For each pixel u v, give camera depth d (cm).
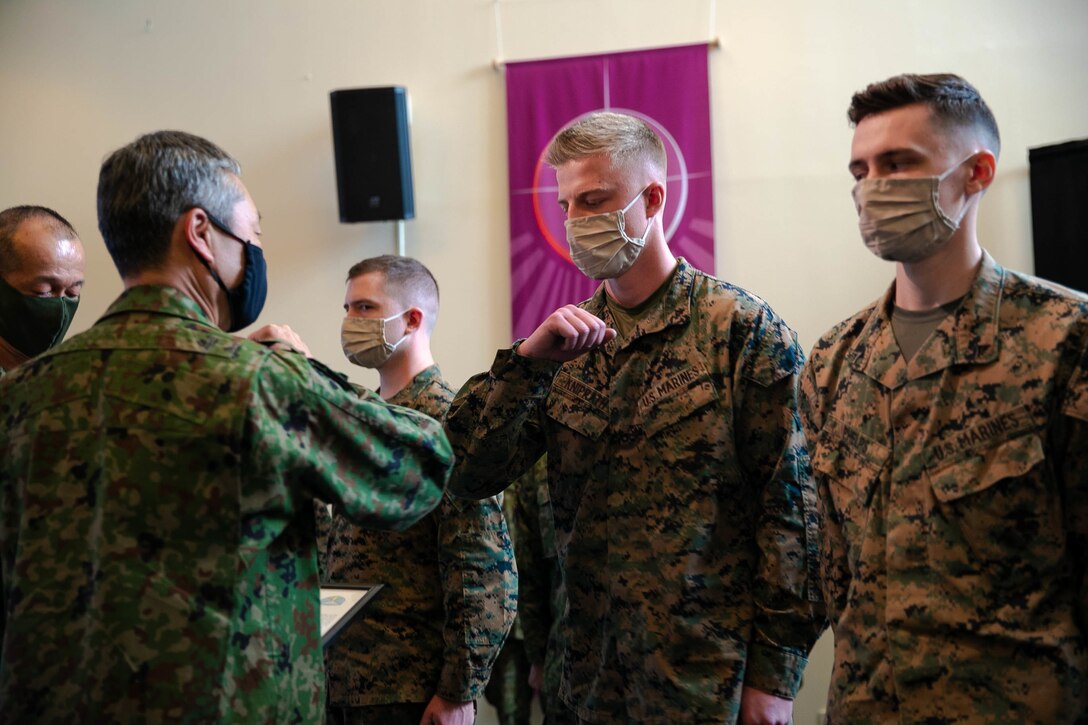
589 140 182
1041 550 129
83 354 125
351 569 226
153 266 130
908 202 138
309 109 407
